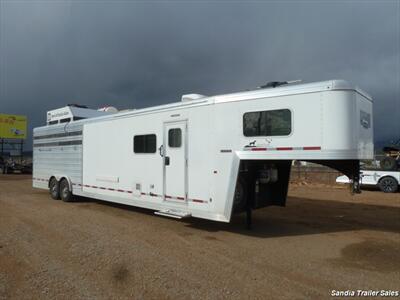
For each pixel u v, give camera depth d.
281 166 7.48
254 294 3.86
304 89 5.60
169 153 7.25
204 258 5.12
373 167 15.31
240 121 6.15
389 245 5.96
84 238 6.19
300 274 4.50
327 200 11.93
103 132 9.17
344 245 5.95
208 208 6.49
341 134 5.38
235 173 6.13
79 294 3.83
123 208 9.60
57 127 11.25
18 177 24.86
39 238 6.17
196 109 6.75
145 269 4.62
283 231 6.98
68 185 10.59
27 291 3.90
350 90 5.48
